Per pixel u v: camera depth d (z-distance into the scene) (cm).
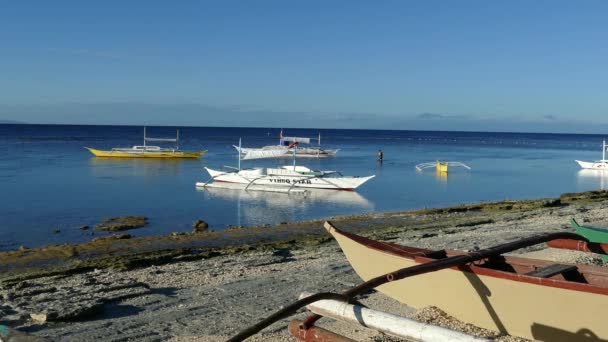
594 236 1132
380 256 779
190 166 5428
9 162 5478
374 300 909
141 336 797
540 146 13100
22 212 2638
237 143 11306
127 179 4156
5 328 585
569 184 4362
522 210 2539
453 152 9269
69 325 854
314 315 499
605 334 582
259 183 3644
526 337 648
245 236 1912
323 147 10694
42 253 1614
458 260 657
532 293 629
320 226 2123
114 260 1458
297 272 1208
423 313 731
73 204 2920
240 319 870
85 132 16288
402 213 2545
